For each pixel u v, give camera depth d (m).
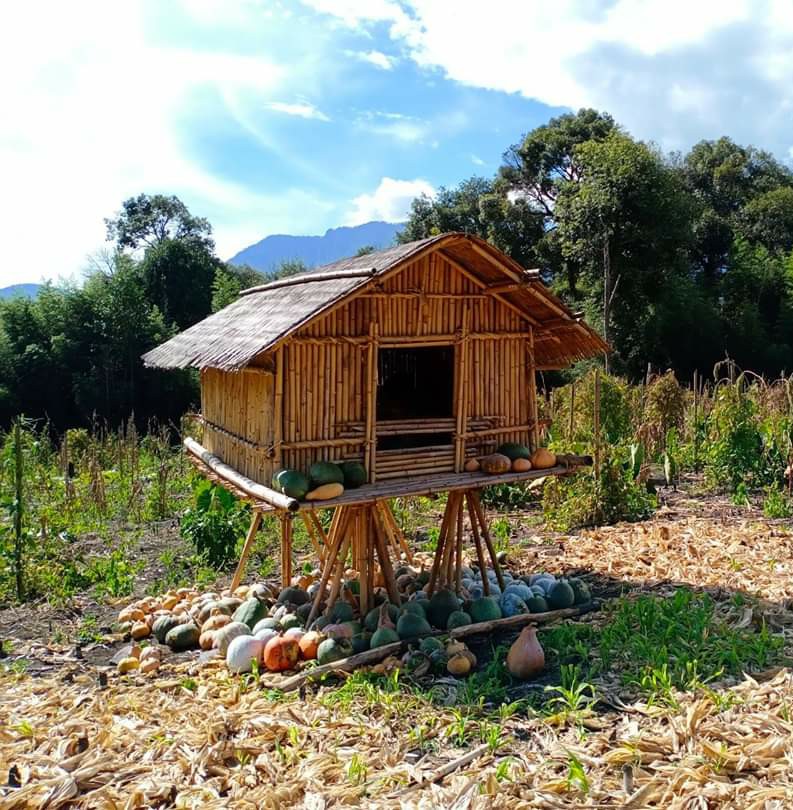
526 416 8.40
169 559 11.18
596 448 12.97
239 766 5.48
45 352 31.33
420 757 5.49
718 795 4.76
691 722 5.54
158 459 18.86
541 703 6.18
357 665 6.98
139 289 34.22
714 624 7.47
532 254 41.72
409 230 44.38
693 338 37.84
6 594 9.88
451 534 8.63
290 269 48.47
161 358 9.28
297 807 4.89
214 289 39.69
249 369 7.33
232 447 8.53
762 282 40.47
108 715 6.33
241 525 11.35
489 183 44.00
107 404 31.06
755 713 5.69
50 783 5.25
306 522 9.63
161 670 7.41
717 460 14.98
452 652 6.91
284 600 8.64
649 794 4.80
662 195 35.22
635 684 6.34
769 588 8.63
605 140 37.50
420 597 8.51
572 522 12.67
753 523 12.09
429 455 7.75
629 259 36.22
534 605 8.29
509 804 4.76
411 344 7.52
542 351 8.77
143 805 5.06
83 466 17.22
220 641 7.58
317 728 5.95
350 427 7.29
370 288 7.01
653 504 13.30
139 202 45.44
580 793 4.86
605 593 9.01
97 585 10.21
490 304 8.03
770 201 44.03
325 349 7.11
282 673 7.05
